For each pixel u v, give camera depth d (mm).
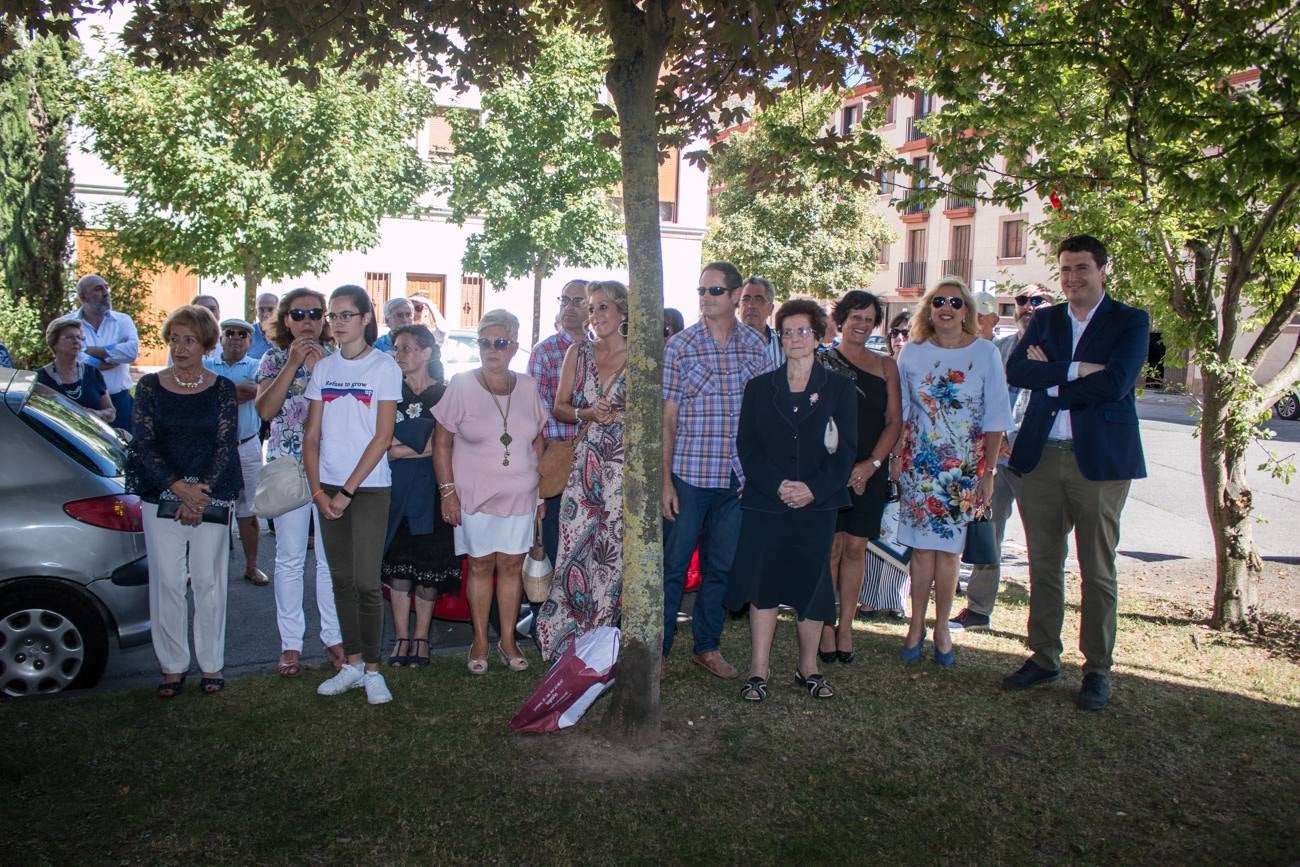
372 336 5402
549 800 3816
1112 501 4930
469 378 5164
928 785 4062
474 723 4547
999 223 39031
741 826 3670
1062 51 5520
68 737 4285
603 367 5227
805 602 4906
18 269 14891
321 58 5027
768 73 5344
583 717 4672
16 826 3520
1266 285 6562
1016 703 4988
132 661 5633
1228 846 3645
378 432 4711
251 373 7250
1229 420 6246
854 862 3463
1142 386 6000
